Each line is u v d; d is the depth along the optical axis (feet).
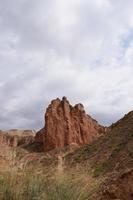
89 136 384.27
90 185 26.20
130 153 124.88
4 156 25.52
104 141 193.36
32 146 394.32
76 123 386.52
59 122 377.09
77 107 402.93
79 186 25.68
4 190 24.41
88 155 174.91
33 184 25.08
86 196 25.26
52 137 367.25
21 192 24.71
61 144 363.56
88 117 408.05
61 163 26.45
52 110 385.50
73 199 24.88
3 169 25.20
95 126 405.59
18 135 445.37
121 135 191.52
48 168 26.40
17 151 26.81
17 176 25.36
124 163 48.44
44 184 25.62
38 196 24.54
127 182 32.58
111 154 154.30
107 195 31.68
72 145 320.29
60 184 25.46
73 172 26.53
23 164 25.80
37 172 26.02
